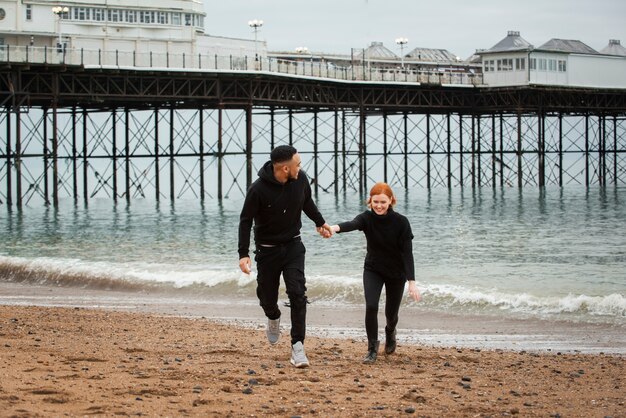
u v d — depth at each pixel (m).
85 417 10.55
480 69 128.25
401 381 13.25
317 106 90.25
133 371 13.27
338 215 70.25
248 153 77.12
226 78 75.75
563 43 103.94
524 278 31.38
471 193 101.31
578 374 14.26
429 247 44.81
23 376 12.58
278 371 13.67
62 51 67.94
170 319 20.70
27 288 29.31
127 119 88.75
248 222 13.68
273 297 14.05
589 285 29.09
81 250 42.16
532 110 102.88
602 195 95.12
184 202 89.50
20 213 71.44
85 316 20.69
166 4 95.69
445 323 21.28
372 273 14.59
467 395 12.47
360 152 89.75
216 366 13.95
